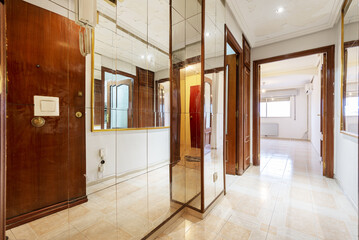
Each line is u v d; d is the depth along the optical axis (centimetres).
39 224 116
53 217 122
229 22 234
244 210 177
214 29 190
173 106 177
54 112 128
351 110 194
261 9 235
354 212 171
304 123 734
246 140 318
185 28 171
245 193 217
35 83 119
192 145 170
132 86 171
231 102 285
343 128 224
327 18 254
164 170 172
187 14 170
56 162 128
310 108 687
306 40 295
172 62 176
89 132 145
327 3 223
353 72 190
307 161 374
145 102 181
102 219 131
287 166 337
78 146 139
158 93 187
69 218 125
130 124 169
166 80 184
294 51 306
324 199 199
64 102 133
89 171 143
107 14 147
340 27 246
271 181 257
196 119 168
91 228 124
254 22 265
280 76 570
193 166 171
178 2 172
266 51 334
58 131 130
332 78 268
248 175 284
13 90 110
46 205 122
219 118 201
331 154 268
